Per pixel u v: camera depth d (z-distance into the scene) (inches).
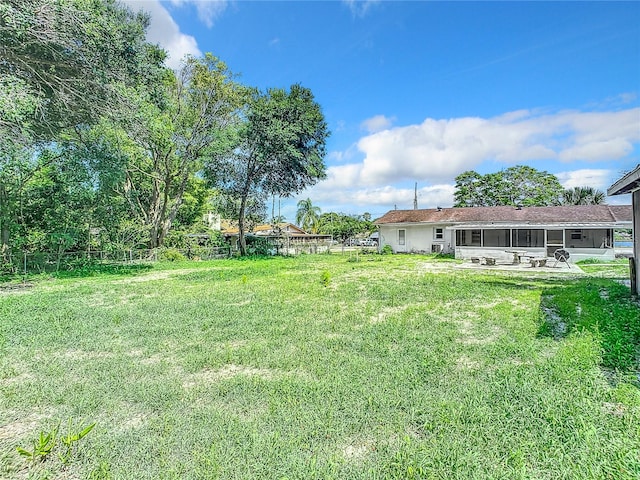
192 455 104.3
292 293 417.4
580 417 119.0
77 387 156.5
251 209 1240.2
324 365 179.3
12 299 391.2
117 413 134.2
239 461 100.7
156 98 742.5
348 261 935.0
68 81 524.1
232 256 1123.9
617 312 275.3
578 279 523.8
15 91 426.6
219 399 144.1
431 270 680.4
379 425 119.6
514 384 148.5
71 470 101.1
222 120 992.9
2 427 127.5
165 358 200.5
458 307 322.7
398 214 1233.4
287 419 123.9
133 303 366.6
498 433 112.5
